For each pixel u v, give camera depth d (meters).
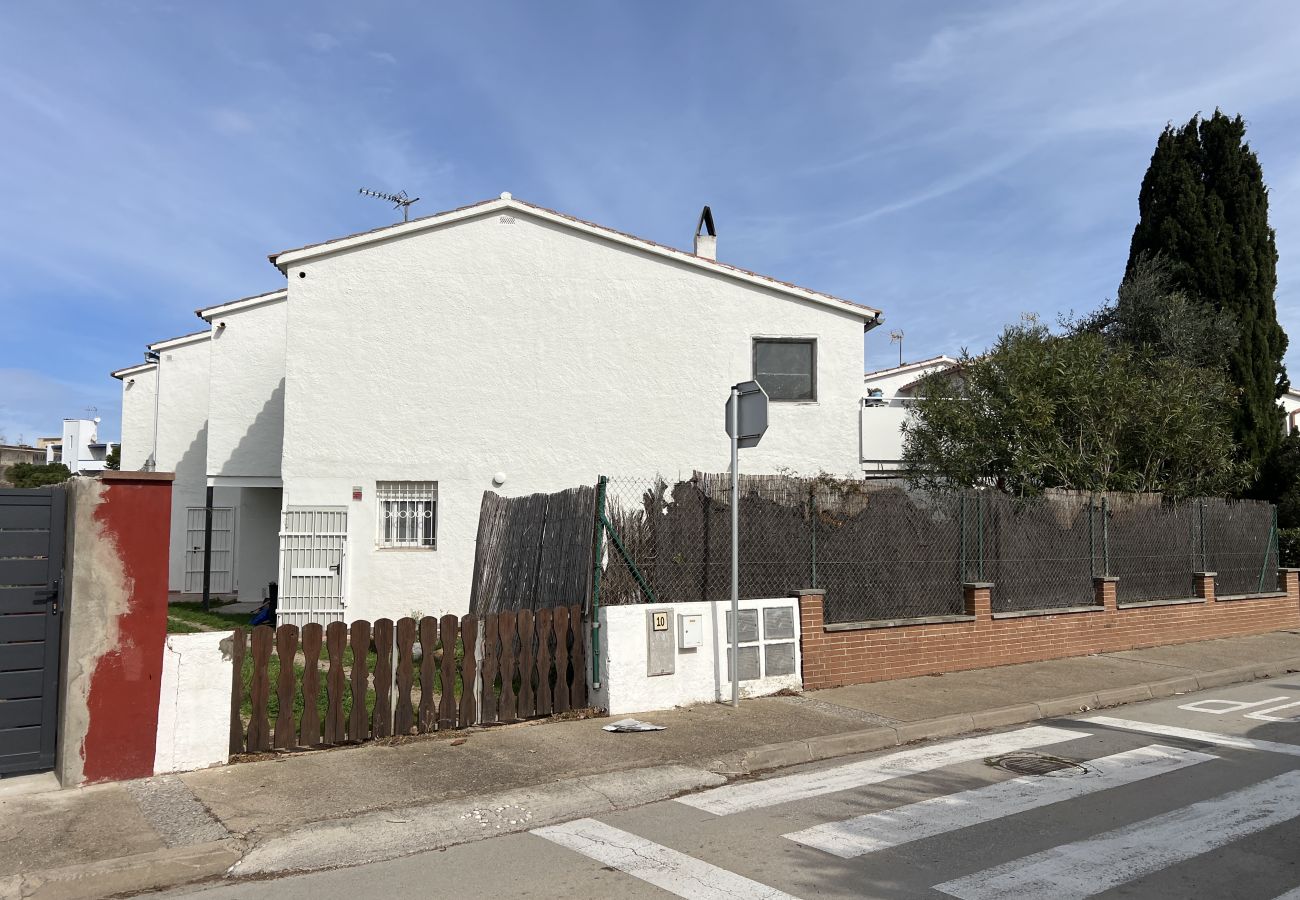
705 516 9.51
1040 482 14.34
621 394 15.04
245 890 4.77
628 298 15.18
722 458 15.43
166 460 20.59
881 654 10.27
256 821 5.52
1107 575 13.12
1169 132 21.20
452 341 14.44
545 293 14.85
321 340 13.99
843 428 15.94
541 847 5.37
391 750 7.14
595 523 8.71
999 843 5.32
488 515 11.91
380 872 5.00
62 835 5.24
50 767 6.37
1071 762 7.31
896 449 15.98
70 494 6.40
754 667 9.30
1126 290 20.02
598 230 15.01
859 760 7.47
